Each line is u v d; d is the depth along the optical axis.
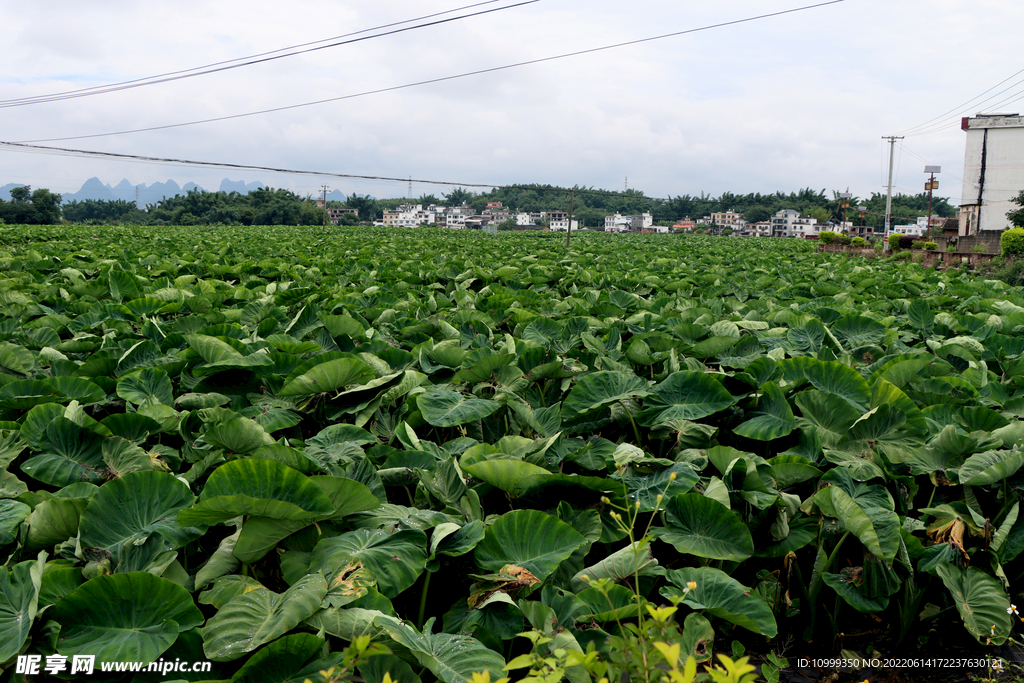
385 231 60.03
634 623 3.21
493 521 3.68
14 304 8.97
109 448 4.12
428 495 3.97
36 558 3.30
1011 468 4.02
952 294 13.48
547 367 5.71
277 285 11.54
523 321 8.72
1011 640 3.85
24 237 28.78
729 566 3.80
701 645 3.09
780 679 3.52
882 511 3.89
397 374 5.14
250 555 3.15
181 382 5.73
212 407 5.04
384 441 4.91
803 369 5.22
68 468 3.97
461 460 4.12
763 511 3.95
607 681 2.34
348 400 5.04
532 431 5.02
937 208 153.25
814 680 3.54
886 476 4.42
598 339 7.00
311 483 3.07
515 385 5.66
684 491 3.95
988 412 4.83
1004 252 25.55
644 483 4.11
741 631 3.81
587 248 34.12
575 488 3.88
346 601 2.85
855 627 3.97
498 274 14.91
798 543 3.85
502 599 3.11
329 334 7.15
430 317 9.34
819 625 3.95
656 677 2.20
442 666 2.67
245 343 6.18
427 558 3.23
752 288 14.32
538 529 3.44
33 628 2.71
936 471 4.38
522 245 37.00
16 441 4.20
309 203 125.44
